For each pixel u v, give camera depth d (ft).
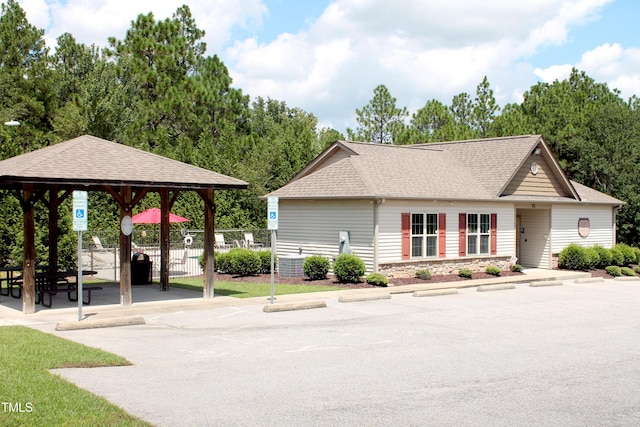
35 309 53.16
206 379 31.17
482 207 88.38
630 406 28.35
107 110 131.23
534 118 160.66
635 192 130.11
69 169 50.26
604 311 58.70
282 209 88.89
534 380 32.53
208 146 137.90
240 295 63.16
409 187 80.84
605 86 186.80
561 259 98.37
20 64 144.66
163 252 67.15
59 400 26.04
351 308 56.65
